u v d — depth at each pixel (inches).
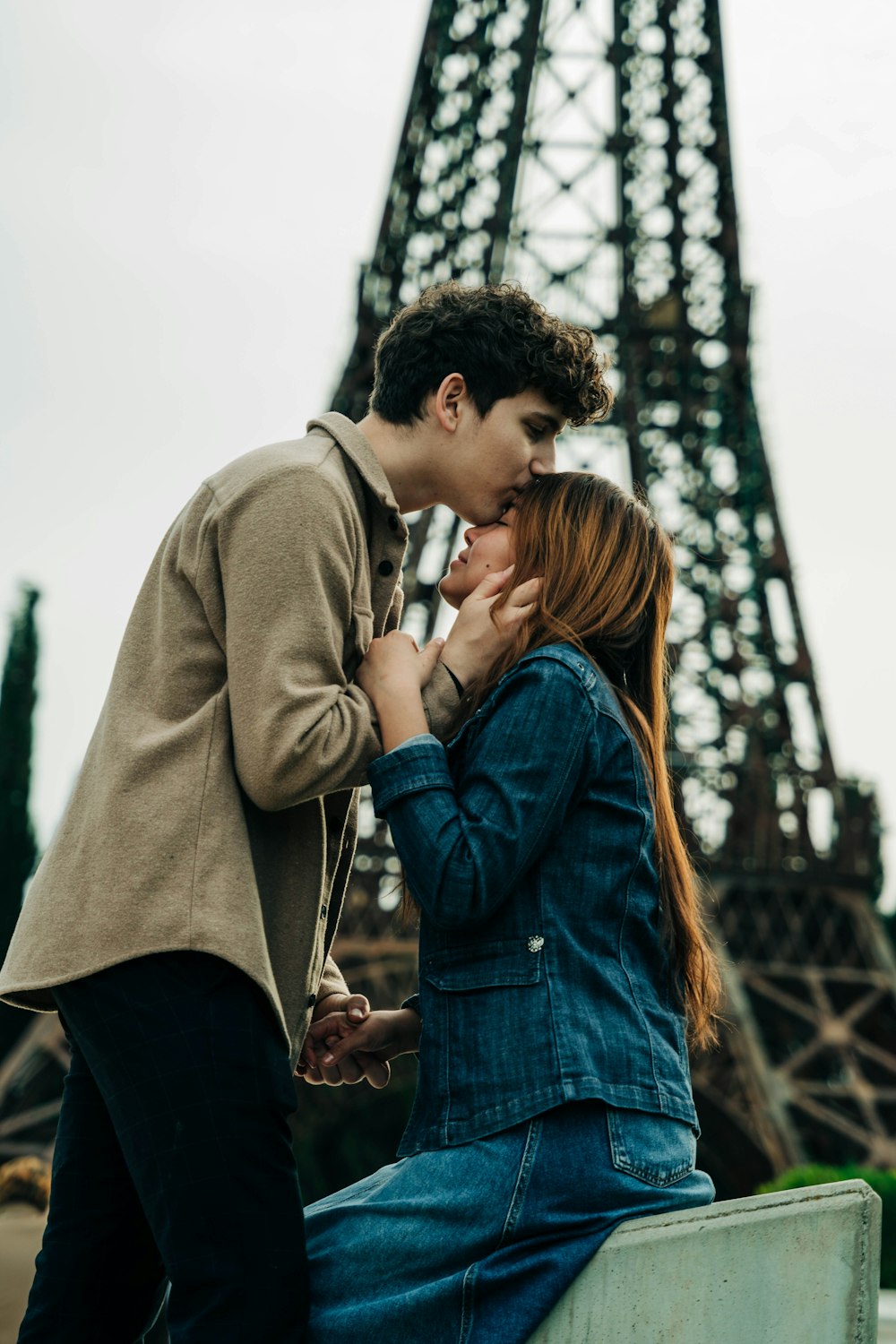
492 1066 130.4
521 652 145.6
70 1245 141.4
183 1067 126.7
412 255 1430.9
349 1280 128.6
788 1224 116.0
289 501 138.2
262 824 139.8
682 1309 118.4
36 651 2229.3
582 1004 131.9
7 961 136.4
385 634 153.5
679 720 1307.8
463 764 143.5
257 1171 126.1
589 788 139.3
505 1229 124.6
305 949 140.9
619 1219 126.0
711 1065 1196.5
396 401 155.7
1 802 2127.2
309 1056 166.1
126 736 138.2
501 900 132.6
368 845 1235.9
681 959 143.7
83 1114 143.0
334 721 134.8
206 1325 121.9
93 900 132.0
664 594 154.7
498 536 156.1
